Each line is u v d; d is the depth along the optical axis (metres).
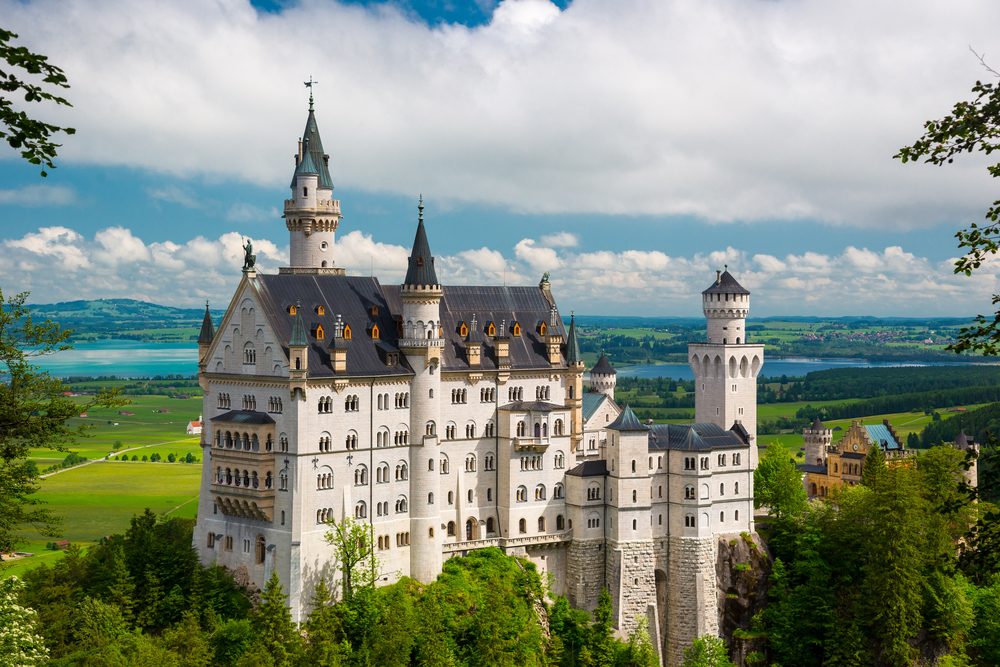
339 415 157.38
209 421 167.38
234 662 142.00
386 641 145.62
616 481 181.00
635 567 181.75
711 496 185.00
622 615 180.25
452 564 169.88
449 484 175.62
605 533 183.62
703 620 181.88
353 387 158.88
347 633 149.62
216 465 161.12
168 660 133.62
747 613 187.25
